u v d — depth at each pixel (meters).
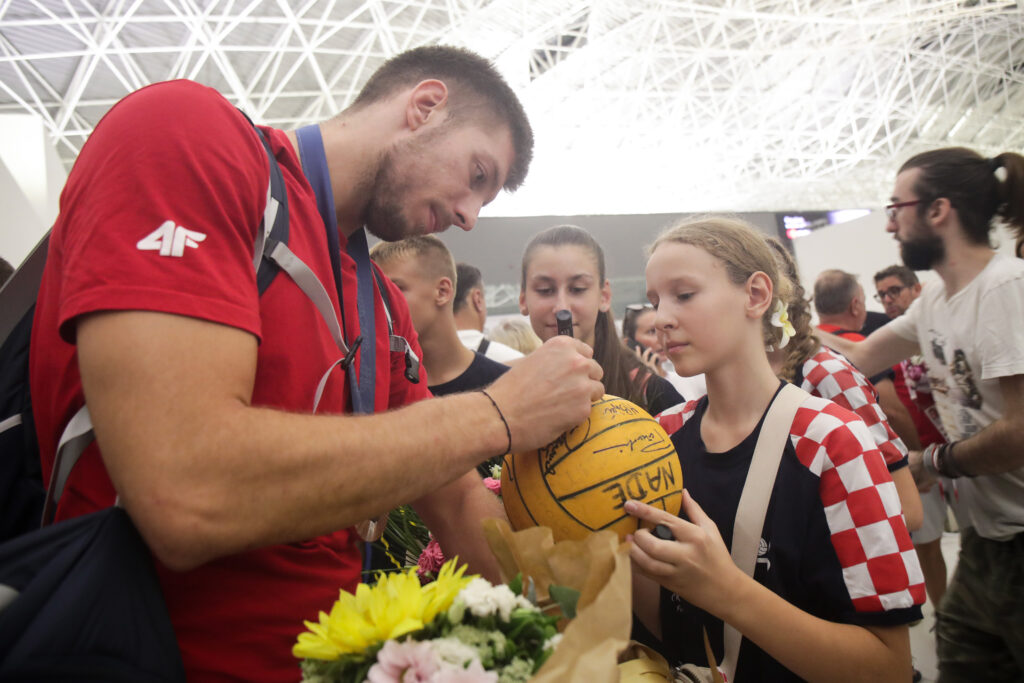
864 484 1.07
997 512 1.79
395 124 1.13
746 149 27.39
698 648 1.17
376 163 1.12
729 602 0.92
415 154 1.12
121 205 0.75
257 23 16.39
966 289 1.88
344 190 1.12
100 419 0.69
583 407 0.97
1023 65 27.30
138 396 0.68
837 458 1.09
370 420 0.82
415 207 1.15
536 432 0.93
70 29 13.89
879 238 5.69
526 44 18.34
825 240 6.04
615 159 24.75
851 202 29.59
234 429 0.70
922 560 3.38
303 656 0.65
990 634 1.89
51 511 0.83
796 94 25.67
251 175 0.87
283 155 1.02
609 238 5.07
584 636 0.64
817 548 1.08
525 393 0.94
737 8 20.84
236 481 0.69
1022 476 1.73
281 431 0.73
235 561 0.85
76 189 0.81
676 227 1.29
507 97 1.21
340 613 0.67
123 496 0.68
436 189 1.14
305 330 0.92
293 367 0.90
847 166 29.59
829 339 2.61
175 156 0.79
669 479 1.00
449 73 1.16
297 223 0.98
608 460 0.97
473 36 18.30
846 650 0.98
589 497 0.95
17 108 16.17
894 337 2.38
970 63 25.80
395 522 1.43
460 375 2.40
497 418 0.91
